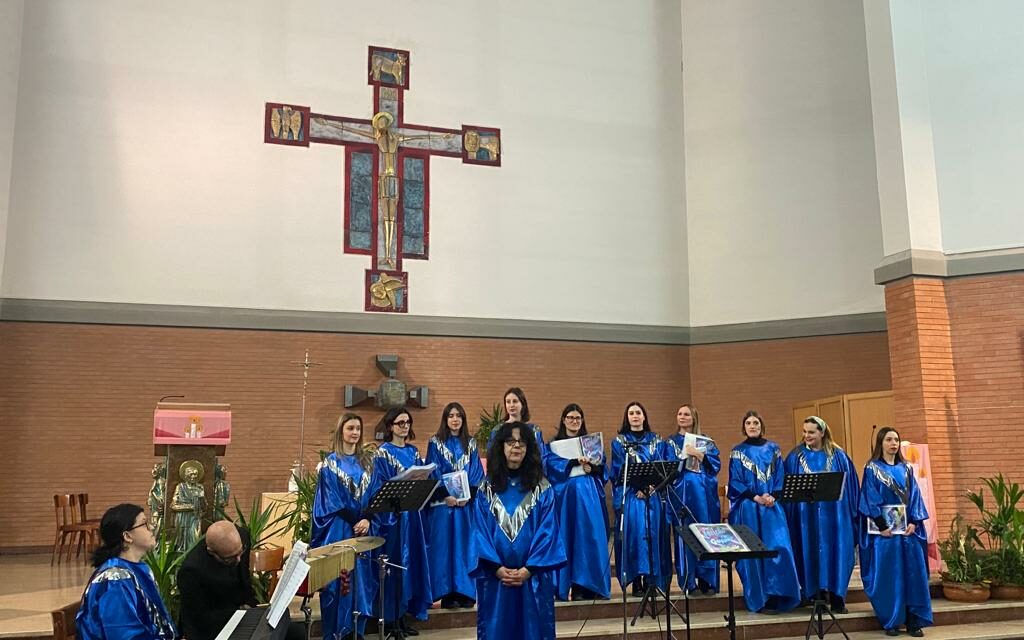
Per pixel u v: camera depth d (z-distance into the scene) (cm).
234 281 1319
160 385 1263
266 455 1287
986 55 1129
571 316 1462
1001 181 1102
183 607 568
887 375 1345
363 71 1427
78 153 1279
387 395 1324
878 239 1377
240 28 1377
